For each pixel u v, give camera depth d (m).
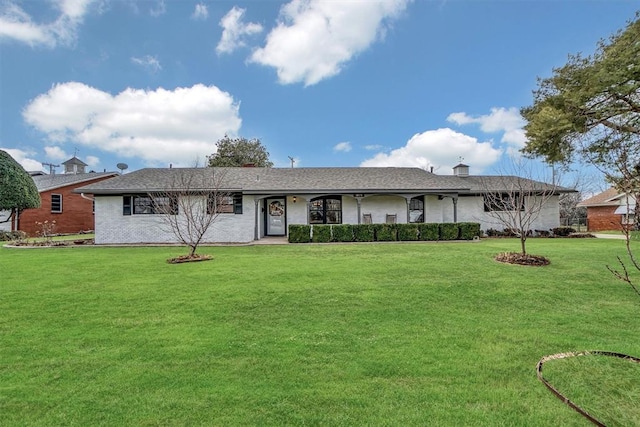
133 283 6.79
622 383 3.00
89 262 9.52
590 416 2.43
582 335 4.08
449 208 18.70
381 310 5.04
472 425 2.38
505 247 12.09
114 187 15.68
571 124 13.05
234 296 5.78
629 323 4.49
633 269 7.76
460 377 3.07
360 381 3.00
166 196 14.83
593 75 12.58
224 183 16.45
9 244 15.11
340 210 18.11
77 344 3.84
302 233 14.74
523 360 3.42
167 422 2.42
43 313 4.95
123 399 2.72
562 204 28.38
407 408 2.59
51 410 2.58
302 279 7.00
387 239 15.15
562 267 8.03
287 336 4.07
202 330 4.28
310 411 2.55
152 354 3.57
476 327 4.35
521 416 2.49
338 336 4.06
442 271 7.68
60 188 23.94
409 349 3.67
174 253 11.67
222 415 2.50
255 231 16.22
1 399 2.73
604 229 22.97
